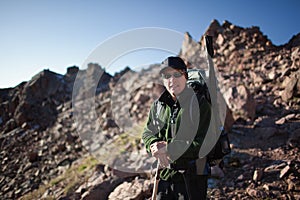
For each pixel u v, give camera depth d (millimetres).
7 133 16344
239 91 7453
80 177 6777
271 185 4336
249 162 5199
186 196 2480
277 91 8453
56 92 18359
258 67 10859
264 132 6113
